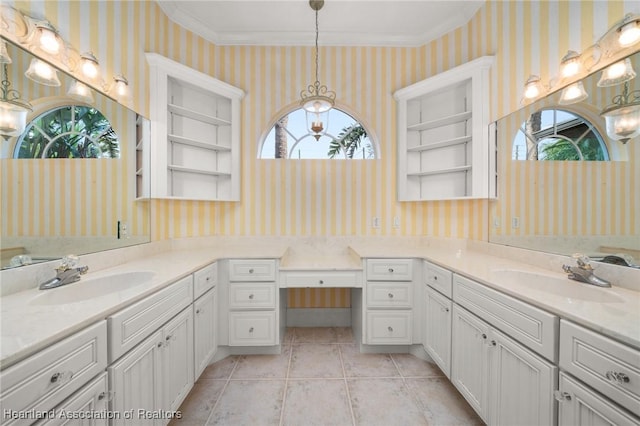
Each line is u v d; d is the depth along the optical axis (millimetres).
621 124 1159
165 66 1998
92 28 1563
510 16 1862
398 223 2541
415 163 2496
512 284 1219
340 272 2039
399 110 2461
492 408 1226
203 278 1712
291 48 2516
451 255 1987
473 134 2047
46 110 1233
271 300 1997
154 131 1964
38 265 1149
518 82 1807
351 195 2559
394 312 2031
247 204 2520
